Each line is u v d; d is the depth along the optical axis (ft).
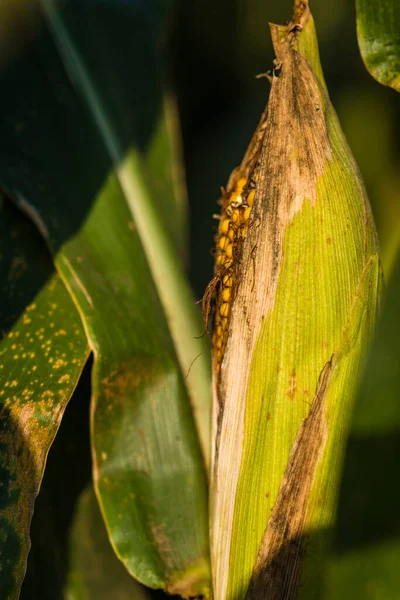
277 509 1.73
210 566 1.91
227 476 1.79
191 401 1.98
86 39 2.35
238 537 1.77
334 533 1.49
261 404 1.73
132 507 1.92
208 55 3.56
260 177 1.73
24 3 2.33
